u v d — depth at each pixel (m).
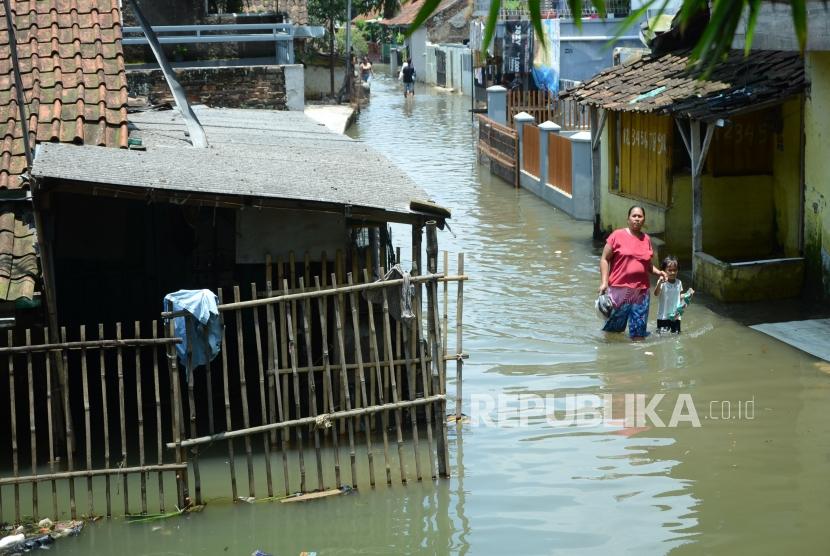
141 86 17.25
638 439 8.33
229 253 10.20
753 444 8.12
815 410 8.79
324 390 7.82
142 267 10.39
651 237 14.42
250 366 9.57
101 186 7.68
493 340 11.23
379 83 56.50
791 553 6.34
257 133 12.84
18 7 11.97
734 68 13.32
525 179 21.97
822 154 11.69
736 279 12.16
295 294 7.32
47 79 10.89
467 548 6.57
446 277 8.27
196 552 6.61
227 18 21.53
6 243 8.34
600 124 16.23
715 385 9.52
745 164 13.85
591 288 13.43
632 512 7.02
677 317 11.23
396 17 62.03
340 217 8.91
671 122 13.93
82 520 7.08
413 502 7.30
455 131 32.03
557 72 27.70
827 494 7.17
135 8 13.09
